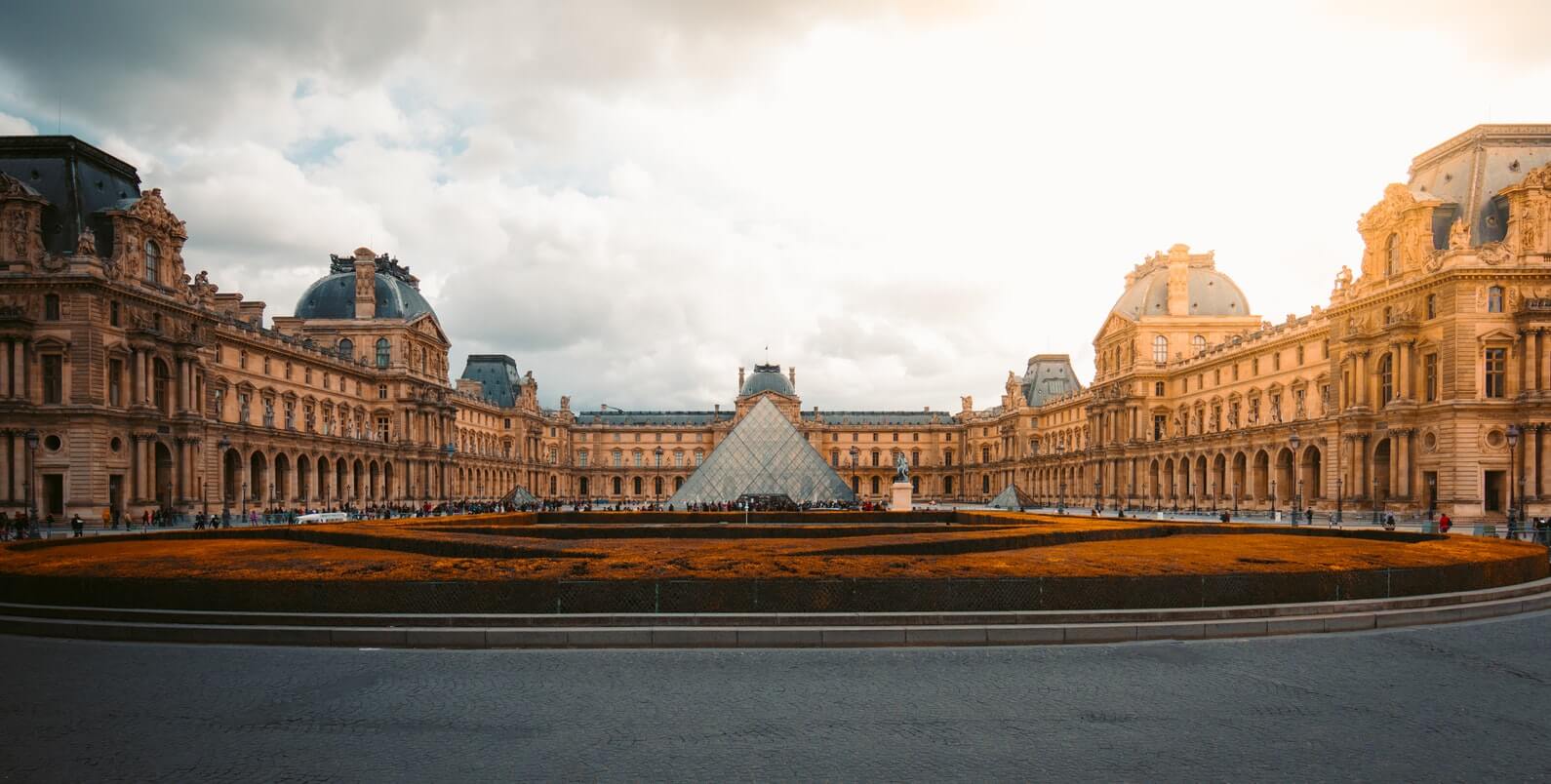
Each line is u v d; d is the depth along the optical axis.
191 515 94.06
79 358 83.25
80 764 16.45
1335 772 15.97
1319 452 107.81
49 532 74.81
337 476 130.38
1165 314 152.62
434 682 22.45
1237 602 29.64
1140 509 144.75
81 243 83.81
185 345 94.62
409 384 146.75
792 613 28.00
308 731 18.45
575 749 17.30
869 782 15.48
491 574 29.44
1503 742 17.69
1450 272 82.19
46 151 89.31
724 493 111.00
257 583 28.67
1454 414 81.62
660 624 27.69
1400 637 28.03
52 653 25.81
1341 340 97.06
